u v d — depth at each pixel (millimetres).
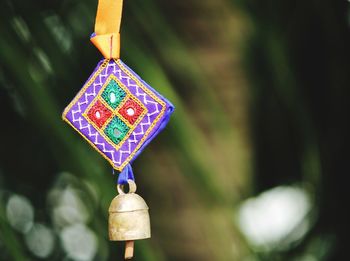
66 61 1105
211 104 1194
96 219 1107
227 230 1217
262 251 1242
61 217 1259
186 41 1278
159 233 1264
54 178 1254
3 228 985
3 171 1233
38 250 1250
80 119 780
